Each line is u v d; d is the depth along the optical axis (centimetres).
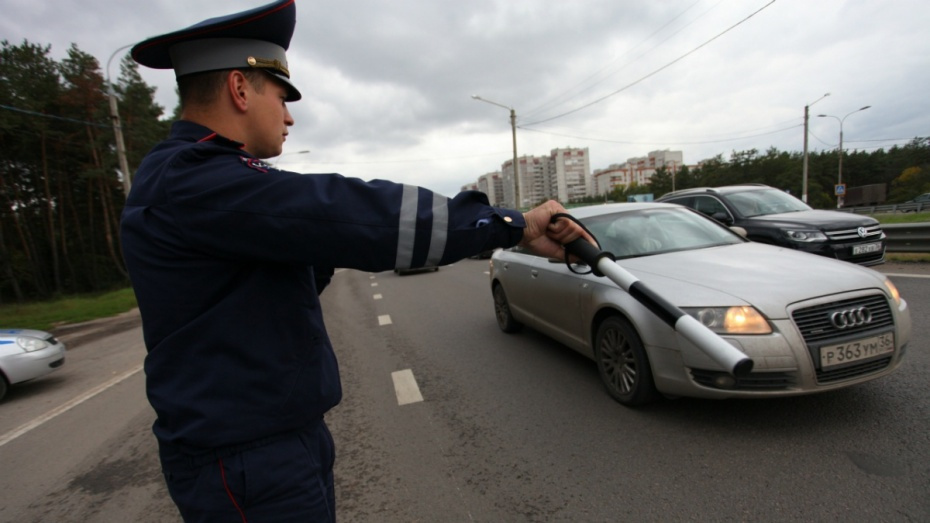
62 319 1500
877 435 267
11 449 408
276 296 97
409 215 89
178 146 98
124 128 2767
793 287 290
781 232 689
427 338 638
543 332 495
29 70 2688
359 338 688
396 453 321
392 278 1627
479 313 775
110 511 290
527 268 509
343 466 311
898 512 207
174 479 99
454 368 489
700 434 294
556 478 267
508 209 104
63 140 2803
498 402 385
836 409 303
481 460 298
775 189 848
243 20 102
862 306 284
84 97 2694
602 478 261
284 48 115
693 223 453
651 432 305
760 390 275
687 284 313
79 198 3281
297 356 101
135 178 99
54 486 330
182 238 88
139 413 467
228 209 85
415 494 269
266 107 110
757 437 282
